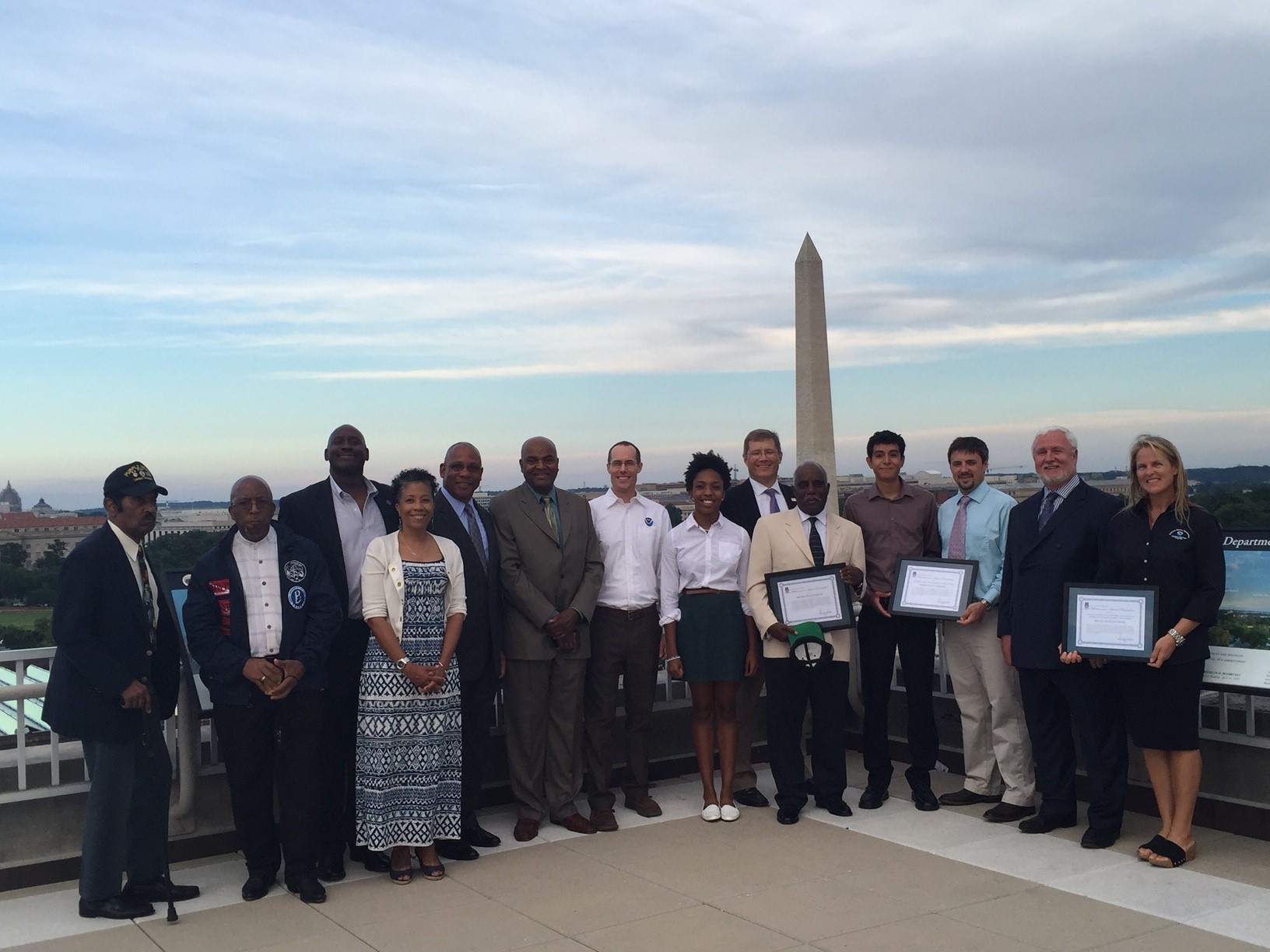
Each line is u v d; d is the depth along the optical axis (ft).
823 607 18.22
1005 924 13.47
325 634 15.28
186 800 16.48
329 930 13.83
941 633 21.98
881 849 16.74
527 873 15.98
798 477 18.75
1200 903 14.05
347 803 16.94
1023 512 17.56
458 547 17.08
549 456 18.12
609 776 18.61
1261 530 16.61
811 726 23.76
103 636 14.33
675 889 15.08
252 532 15.31
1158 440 15.55
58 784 15.84
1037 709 17.34
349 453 16.65
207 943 13.48
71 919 14.40
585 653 18.07
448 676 15.98
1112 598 15.84
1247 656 16.30
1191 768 15.62
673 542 18.92
